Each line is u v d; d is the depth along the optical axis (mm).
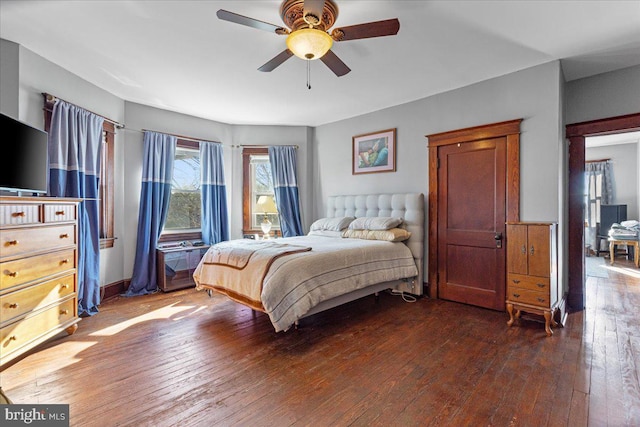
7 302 2098
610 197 7012
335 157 5062
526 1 2125
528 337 2701
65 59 2953
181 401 1806
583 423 1620
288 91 3777
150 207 4145
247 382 2010
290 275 2617
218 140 5031
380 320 3139
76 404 1766
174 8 2180
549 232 2762
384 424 1625
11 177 2330
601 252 7020
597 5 2170
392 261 3555
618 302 3682
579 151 3432
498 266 3398
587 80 3395
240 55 2869
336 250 3074
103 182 3770
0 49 2623
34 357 2322
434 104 3914
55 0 2092
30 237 2279
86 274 3242
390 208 4215
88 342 2590
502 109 3367
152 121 4305
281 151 5172
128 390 1909
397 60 3014
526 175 3215
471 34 2551
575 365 2209
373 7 2176
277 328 2459
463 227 3666
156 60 2965
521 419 1655
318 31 1985
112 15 2266
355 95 3928
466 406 1768
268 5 2148
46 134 2730
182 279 4383
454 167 3736
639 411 1709
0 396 1250
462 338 2691
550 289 2758
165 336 2729
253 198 5312
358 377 2074
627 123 3152
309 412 1718
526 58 2990
